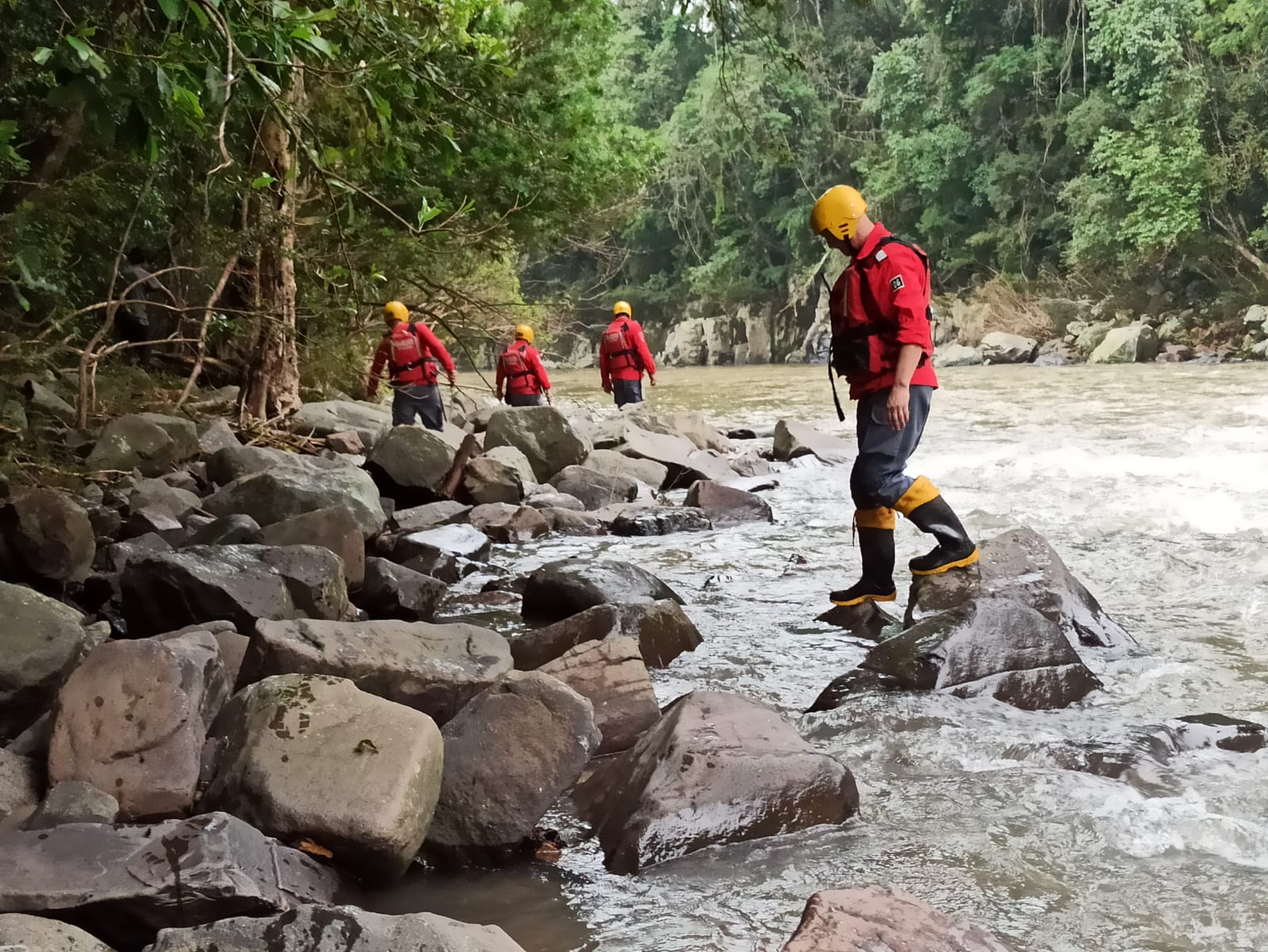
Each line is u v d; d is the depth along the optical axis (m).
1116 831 3.03
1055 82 42.03
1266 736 3.63
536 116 16.62
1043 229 42.53
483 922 2.74
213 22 4.88
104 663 3.24
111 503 7.65
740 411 20.06
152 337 14.18
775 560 6.94
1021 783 3.36
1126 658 4.64
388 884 2.94
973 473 10.06
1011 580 5.09
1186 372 26.50
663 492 10.44
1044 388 22.47
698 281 54.34
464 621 5.65
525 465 9.94
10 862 2.59
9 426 8.19
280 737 3.06
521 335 14.71
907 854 2.97
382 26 6.98
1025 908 2.67
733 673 4.64
